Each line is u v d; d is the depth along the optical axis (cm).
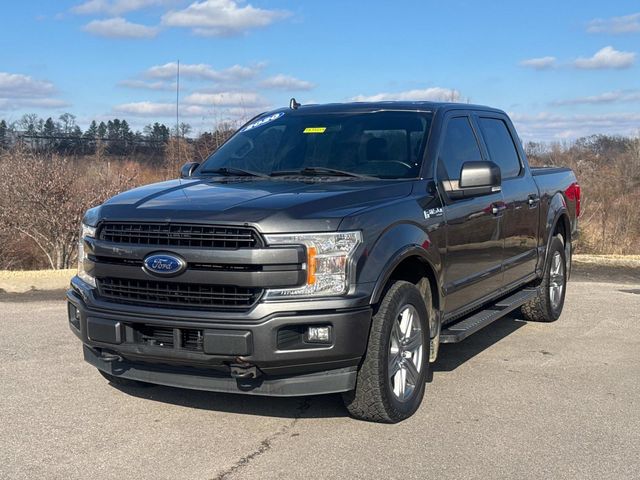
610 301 930
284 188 486
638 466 411
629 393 546
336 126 596
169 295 436
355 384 450
